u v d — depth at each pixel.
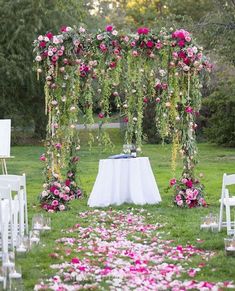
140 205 9.66
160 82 9.30
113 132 27.41
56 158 9.35
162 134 9.44
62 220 8.34
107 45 9.08
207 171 15.22
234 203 7.05
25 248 6.16
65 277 5.33
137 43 9.15
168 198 10.46
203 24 19.70
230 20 19.53
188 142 9.51
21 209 6.75
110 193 9.77
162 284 5.05
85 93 9.46
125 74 9.54
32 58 23.08
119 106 9.90
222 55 19.67
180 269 5.57
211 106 24.00
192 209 9.27
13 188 6.64
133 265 5.76
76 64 9.08
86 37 9.14
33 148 23.97
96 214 8.90
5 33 23.05
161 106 9.36
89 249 6.52
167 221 8.24
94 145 24.55
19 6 22.88
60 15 23.06
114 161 9.81
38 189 11.96
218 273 5.45
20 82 23.31
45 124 25.25
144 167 9.95
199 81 9.45
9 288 4.91
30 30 22.81
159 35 9.12
